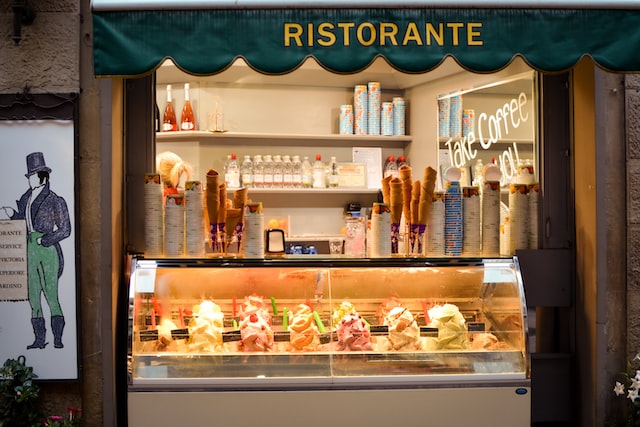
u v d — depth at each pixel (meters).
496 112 4.62
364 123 6.06
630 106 3.82
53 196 3.48
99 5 3.07
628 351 3.84
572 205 3.93
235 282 3.54
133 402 3.31
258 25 3.12
